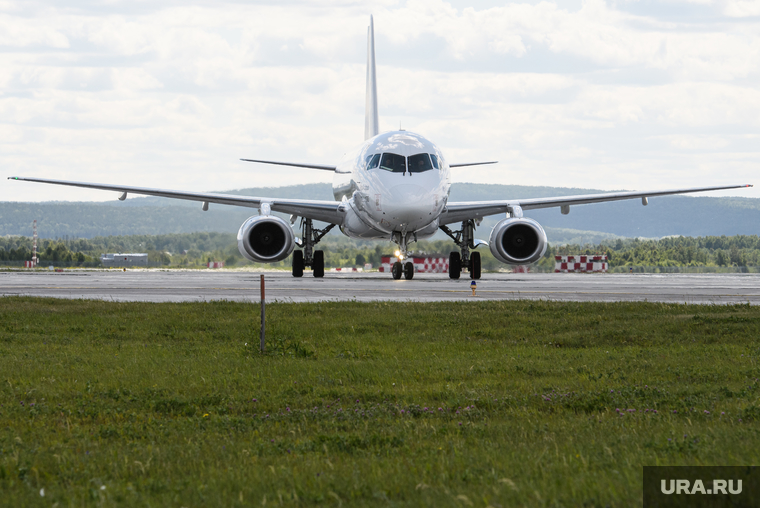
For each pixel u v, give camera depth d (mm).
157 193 135000
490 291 111062
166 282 148500
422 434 29812
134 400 37531
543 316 72188
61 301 88062
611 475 22438
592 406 35500
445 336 61312
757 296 102125
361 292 108250
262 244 137375
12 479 23750
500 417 33562
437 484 22234
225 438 29562
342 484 22344
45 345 56469
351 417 33438
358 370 45625
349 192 138250
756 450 25391
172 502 21109
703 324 65312
